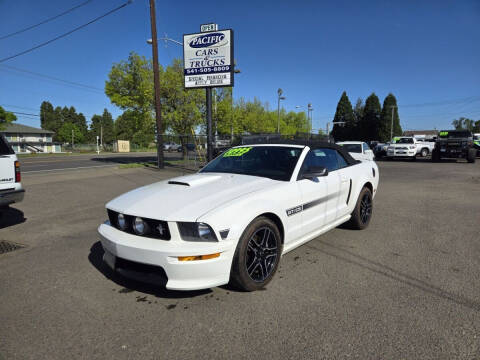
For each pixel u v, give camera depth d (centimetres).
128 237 297
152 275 285
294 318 266
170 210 290
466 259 389
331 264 377
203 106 1956
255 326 256
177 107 1898
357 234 493
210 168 439
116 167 1644
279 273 353
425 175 1301
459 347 226
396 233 497
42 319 271
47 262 397
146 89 1786
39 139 6206
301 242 374
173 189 346
